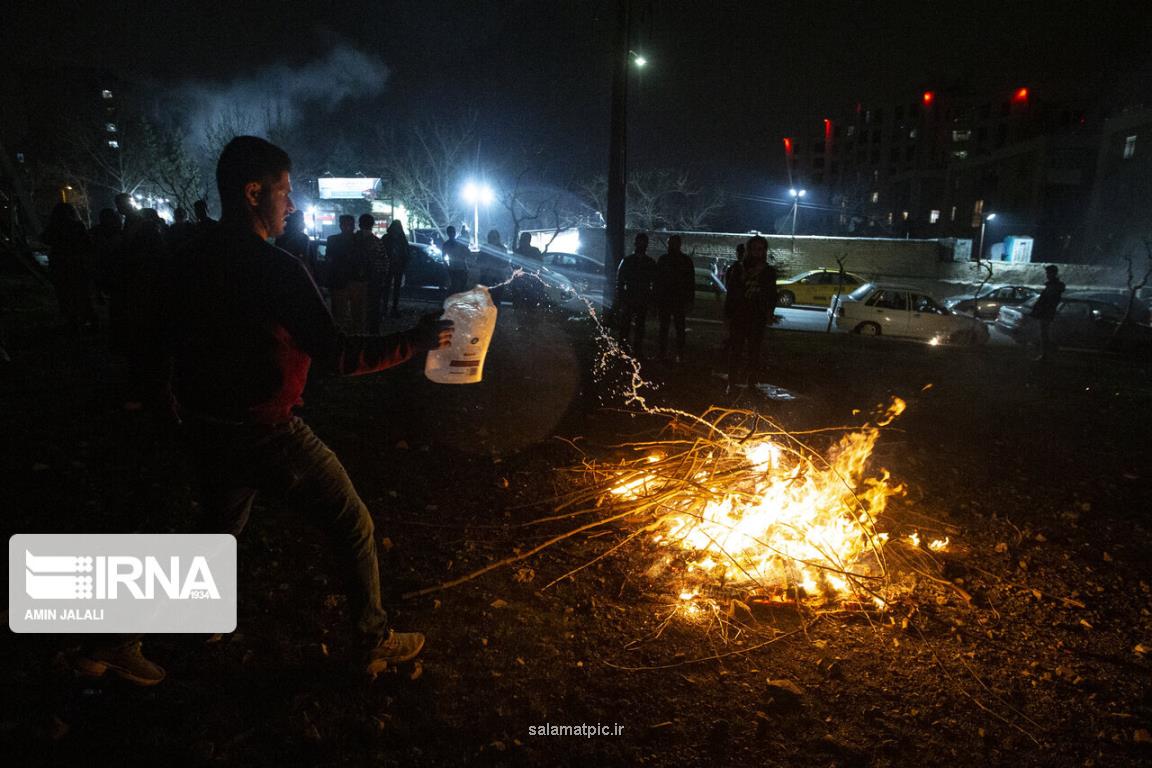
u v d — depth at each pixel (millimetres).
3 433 5203
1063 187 48906
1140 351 17234
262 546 3746
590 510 4414
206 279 2225
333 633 3066
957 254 38531
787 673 3018
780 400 8156
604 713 2693
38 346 8789
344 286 9508
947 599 3709
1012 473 5930
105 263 5898
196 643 2924
